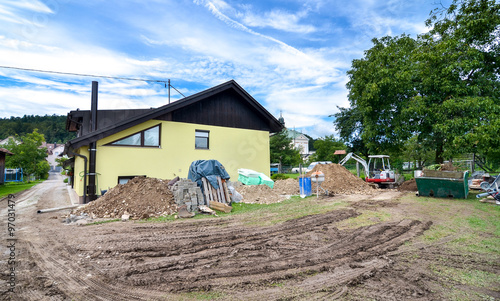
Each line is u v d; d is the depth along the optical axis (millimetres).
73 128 16844
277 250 4574
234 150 13664
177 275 3580
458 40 14430
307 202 9820
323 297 2994
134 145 10375
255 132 14672
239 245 4848
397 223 6441
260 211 8000
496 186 9352
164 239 5172
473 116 13133
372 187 14898
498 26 13633
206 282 3373
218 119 13109
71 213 7348
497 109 12734
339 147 40031
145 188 7965
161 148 11000
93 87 10875
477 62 13305
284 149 37156
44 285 3301
